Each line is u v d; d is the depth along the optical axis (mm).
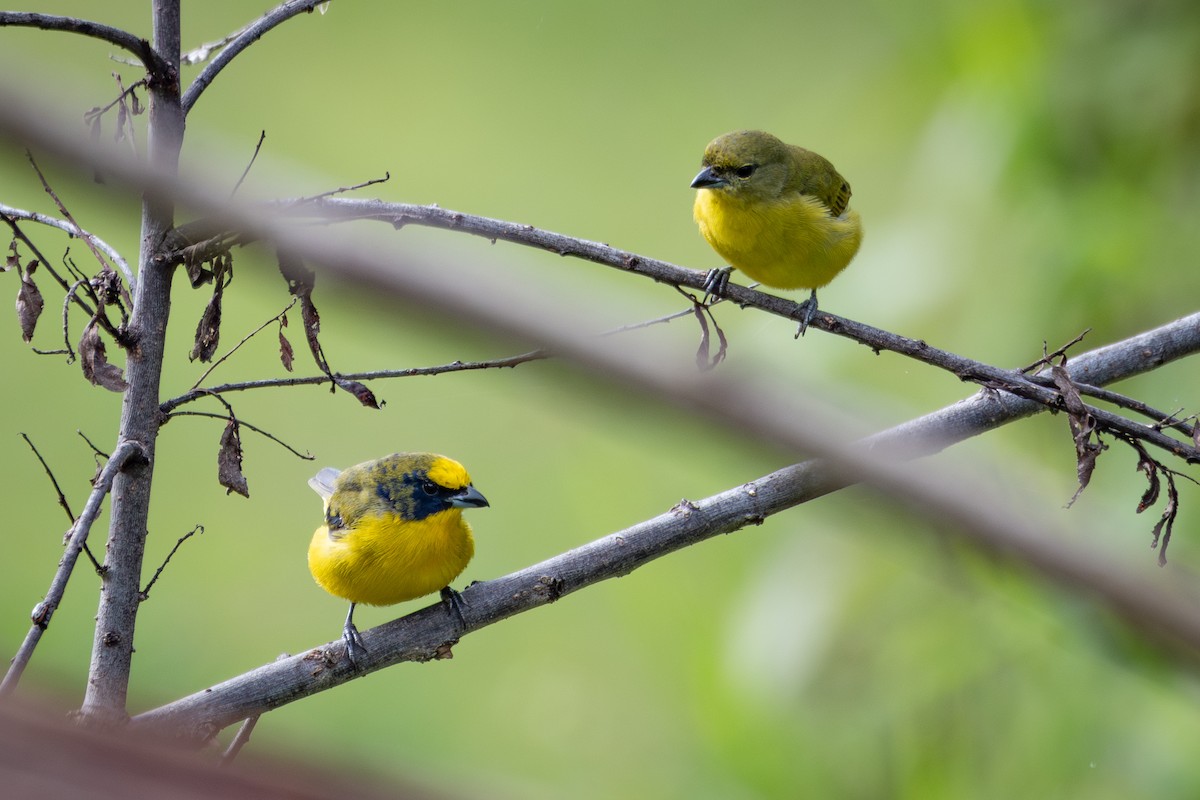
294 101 19125
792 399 1865
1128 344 7676
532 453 16562
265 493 16625
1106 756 10766
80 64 17938
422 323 1663
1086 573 1852
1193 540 10086
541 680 14703
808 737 11719
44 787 1523
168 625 15094
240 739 6438
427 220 6617
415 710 14570
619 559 7047
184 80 19562
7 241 17484
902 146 13477
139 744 1619
